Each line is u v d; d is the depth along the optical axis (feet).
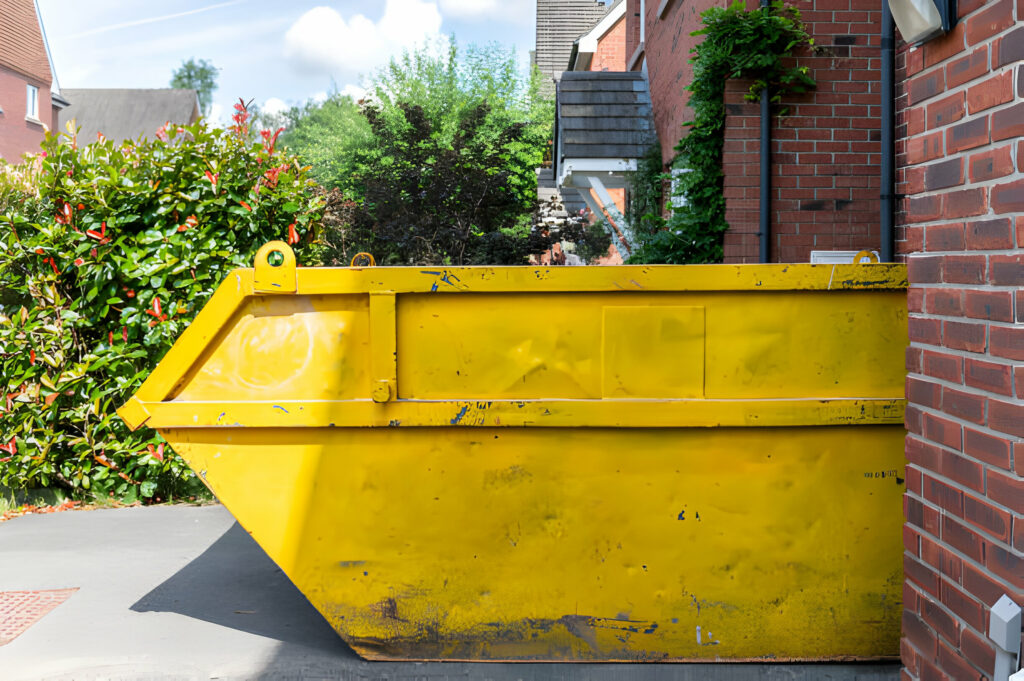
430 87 91.76
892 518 10.30
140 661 10.36
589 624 10.37
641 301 10.22
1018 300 7.16
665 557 10.31
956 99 8.11
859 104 22.24
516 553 10.36
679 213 23.25
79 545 15.48
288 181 20.22
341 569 10.42
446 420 10.19
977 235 7.77
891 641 10.32
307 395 10.30
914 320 9.02
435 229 33.91
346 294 10.23
